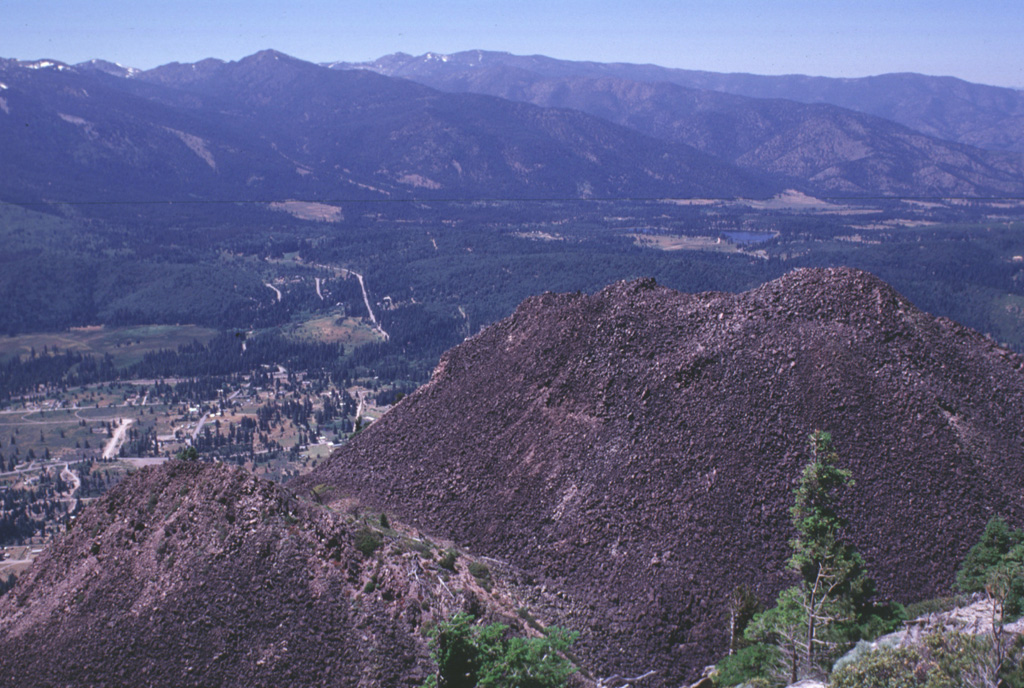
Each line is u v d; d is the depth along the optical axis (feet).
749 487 256.93
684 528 253.03
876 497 249.14
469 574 242.17
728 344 299.38
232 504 236.02
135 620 215.31
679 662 222.69
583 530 266.57
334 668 200.34
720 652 221.66
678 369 295.48
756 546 243.60
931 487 249.96
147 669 203.82
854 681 151.33
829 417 268.41
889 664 151.12
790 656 188.14
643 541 255.29
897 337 296.10
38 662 212.64
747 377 285.84
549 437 302.86
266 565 221.87
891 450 259.19
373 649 203.21
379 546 231.09
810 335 294.25
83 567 237.04
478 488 302.86
